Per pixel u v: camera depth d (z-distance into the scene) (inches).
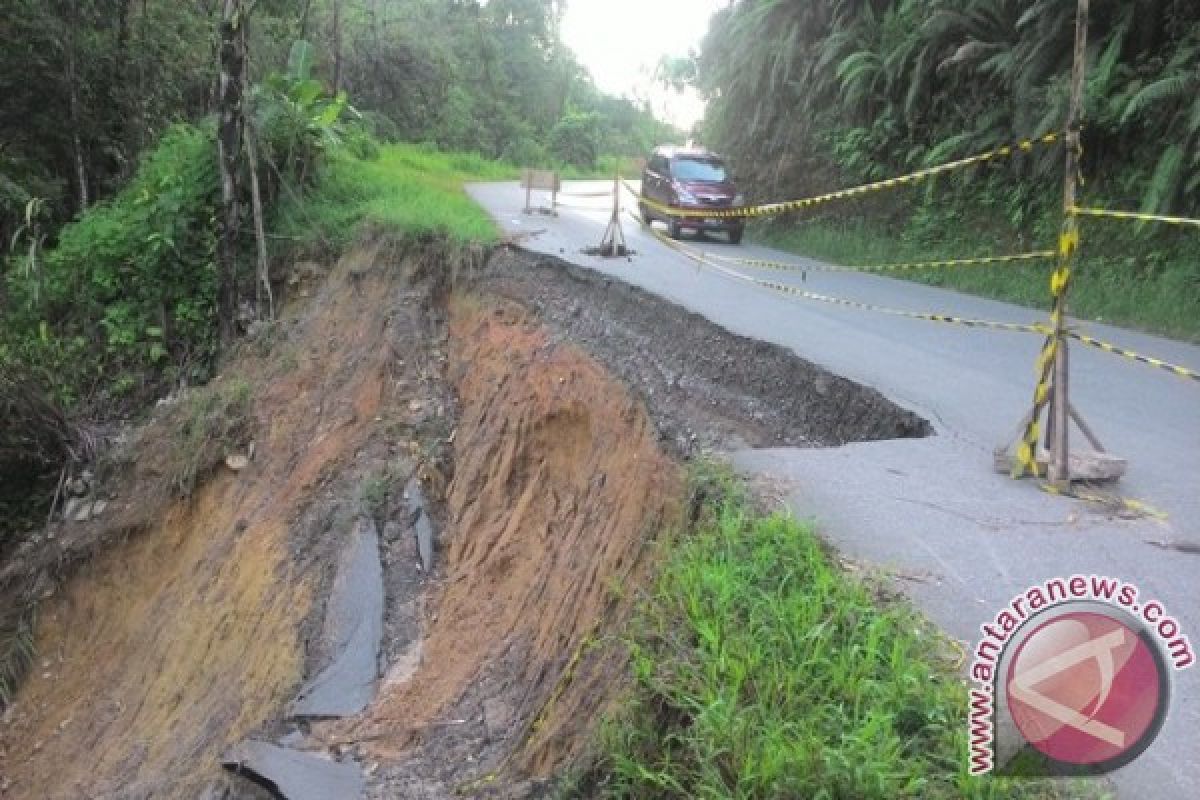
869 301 489.1
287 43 1009.5
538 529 350.9
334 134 747.4
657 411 337.4
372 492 427.8
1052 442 231.9
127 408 605.9
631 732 147.0
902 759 123.8
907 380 327.6
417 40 1697.8
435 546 395.9
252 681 365.4
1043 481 235.3
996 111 636.7
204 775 311.1
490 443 417.1
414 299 542.0
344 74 1445.6
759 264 495.8
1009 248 599.8
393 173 862.5
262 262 603.2
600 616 244.2
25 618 487.2
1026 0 627.5
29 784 406.3
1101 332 433.7
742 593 166.4
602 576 265.6
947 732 127.5
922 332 407.5
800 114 875.4
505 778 208.8
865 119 785.6
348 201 706.2
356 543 400.5
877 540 197.2
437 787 237.3
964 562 187.5
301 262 639.1
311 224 657.0
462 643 320.5
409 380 498.9
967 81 684.7
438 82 1729.8
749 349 371.6
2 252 757.9
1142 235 508.1
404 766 253.4
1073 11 554.6
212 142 646.5
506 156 1838.1
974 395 311.4
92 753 400.8
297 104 712.4
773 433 327.6
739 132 973.8
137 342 621.9
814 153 845.2
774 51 890.1
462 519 400.5
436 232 572.1
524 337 466.3
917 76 691.4
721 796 123.6
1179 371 205.6
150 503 511.8
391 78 1603.1
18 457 551.8
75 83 747.4
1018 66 604.1
